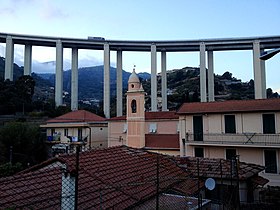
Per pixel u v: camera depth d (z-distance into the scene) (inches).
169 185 401.7
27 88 2197.3
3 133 1294.3
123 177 390.3
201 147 968.3
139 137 1189.7
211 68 2507.4
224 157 925.8
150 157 528.1
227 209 412.5
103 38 2551.7
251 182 550.0
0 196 272.4
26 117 1888.5
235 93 3880.4
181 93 3548.2
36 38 2332.7
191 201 389.1
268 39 2294.5
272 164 850.8
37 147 1395.2
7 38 2262.6
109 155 489.1
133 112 1230.9
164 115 1355.8
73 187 292.4
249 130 885.2
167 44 2472.9
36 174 348.5
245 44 2401.6
